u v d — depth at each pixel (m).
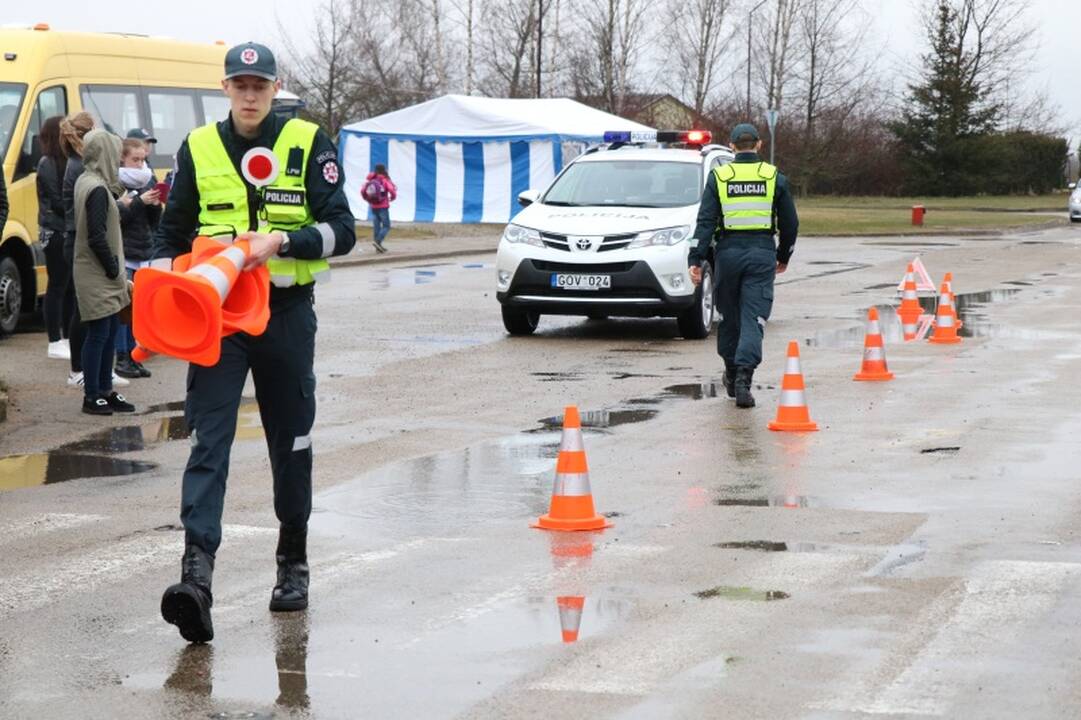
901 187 88.88
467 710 5.71
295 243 6.75
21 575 7.81
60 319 16.59
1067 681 5.95
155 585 7.62
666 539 8.51
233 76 6.80
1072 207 57.34
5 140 19.03
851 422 12.54
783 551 8.19
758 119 79.38
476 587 7.51
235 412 6.86
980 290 26.22
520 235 18.75
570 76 78.38
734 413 13.08
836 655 6.30
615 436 11.96
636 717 5.59
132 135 15.12
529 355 17.23
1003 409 13.11
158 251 7.05
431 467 10.74
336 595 7.38
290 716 5.69
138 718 5.68
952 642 6.46
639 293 18.31
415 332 19.61
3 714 5.73
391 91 75.38
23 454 11.35
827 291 26.11
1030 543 8.30
